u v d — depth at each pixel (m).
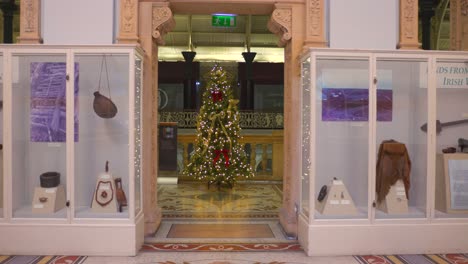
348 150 4.74
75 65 4.63
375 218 4.64
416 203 4.84
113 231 4.52
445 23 15.01
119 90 4.71
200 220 6.44
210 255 4.60
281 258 4.51
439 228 4.66
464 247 4.68
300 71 5.24
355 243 4.60
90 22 5.05
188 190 9.70
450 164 4.77
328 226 4.58
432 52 4.68
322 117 4.70
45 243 4.52
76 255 4.52
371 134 4.68
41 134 4.67
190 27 16.70
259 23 16.84
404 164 4.74
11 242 4.51
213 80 9.74
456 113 4.86
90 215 4.58
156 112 5.69
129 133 4.54
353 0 5.14
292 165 5.41
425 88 4.76
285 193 5.74
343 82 4.70
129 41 5.10
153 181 5.59
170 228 5.88
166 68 17.45
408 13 5.13
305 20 5.27
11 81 4.56
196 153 9.81
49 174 4.68
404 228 4.63
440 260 4.45
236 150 9.58
